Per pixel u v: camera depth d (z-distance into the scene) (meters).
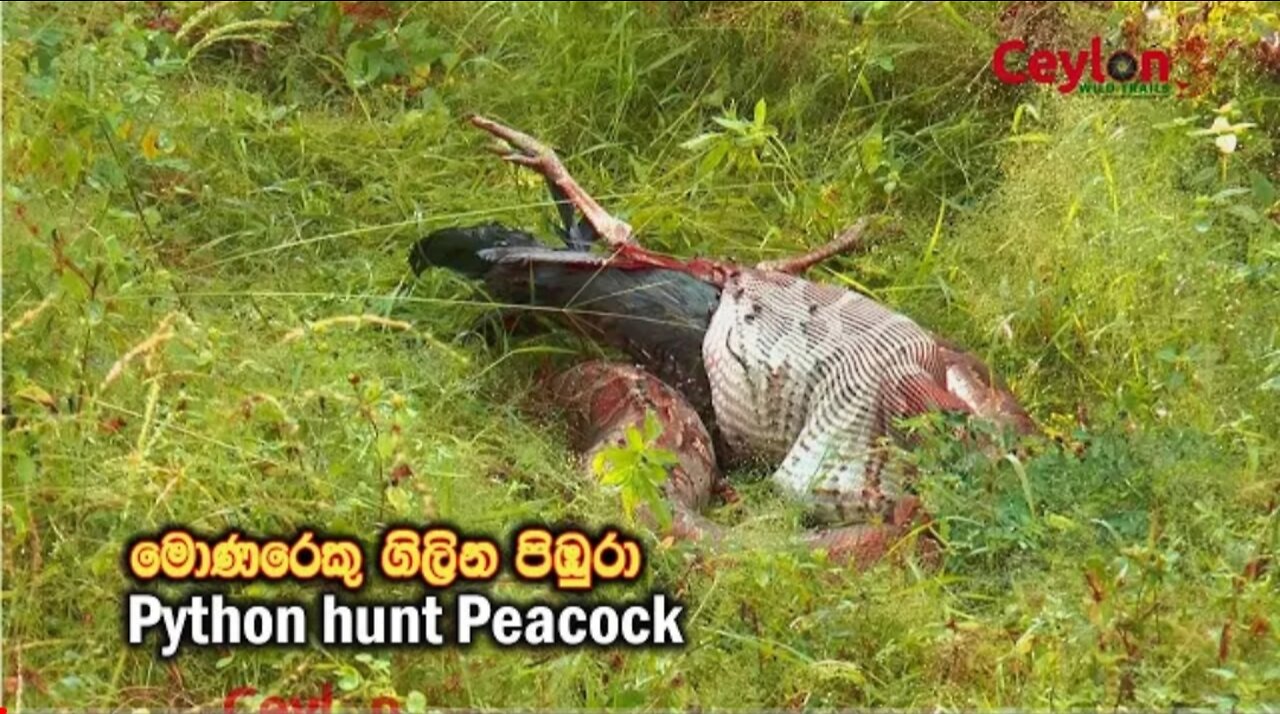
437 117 9.89
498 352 8.73
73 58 9.22
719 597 7.08
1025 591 7.12
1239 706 6.44
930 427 7.71
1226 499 7.50
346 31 10.45
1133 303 8.79
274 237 9.06
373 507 7.04
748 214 9.61
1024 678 6.75
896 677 6.86
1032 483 7.43
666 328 8.56
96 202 8.52
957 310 8.98
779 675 6.81
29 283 7.55
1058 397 8.60
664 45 10.48
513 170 9.71
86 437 7.01
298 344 7.67
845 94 10.36
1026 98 10.25
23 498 6.75
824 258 9.13
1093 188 9.35
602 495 7.56
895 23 10.55
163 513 6.88
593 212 8.74
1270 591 7.07
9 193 7.82
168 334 7.04
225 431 7.13
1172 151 9.56
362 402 7.12
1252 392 8.22
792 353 8.23
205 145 9.49
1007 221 9.34
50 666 6.52
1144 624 6.78
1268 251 8.73
